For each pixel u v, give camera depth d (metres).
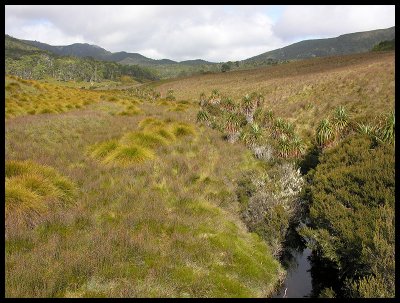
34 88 37.69
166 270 7.67
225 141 23.38
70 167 13.43
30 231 8.23
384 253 7.92
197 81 101.44
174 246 8.67
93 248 7.81
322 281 10.27
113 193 11.28
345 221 9.91
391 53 71.81
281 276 10.09
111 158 14.31
